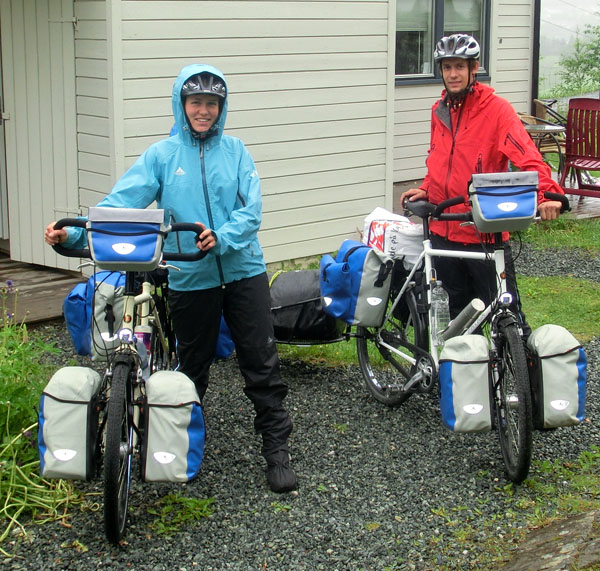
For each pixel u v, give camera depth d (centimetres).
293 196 747
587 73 1772
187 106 359
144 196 362
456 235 444
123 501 331
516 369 364
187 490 379
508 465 383
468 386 371
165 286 397
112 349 392
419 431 446
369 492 380
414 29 1134
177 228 325
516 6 1238
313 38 733
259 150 718
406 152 1141
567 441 432
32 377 438
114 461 311
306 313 505
